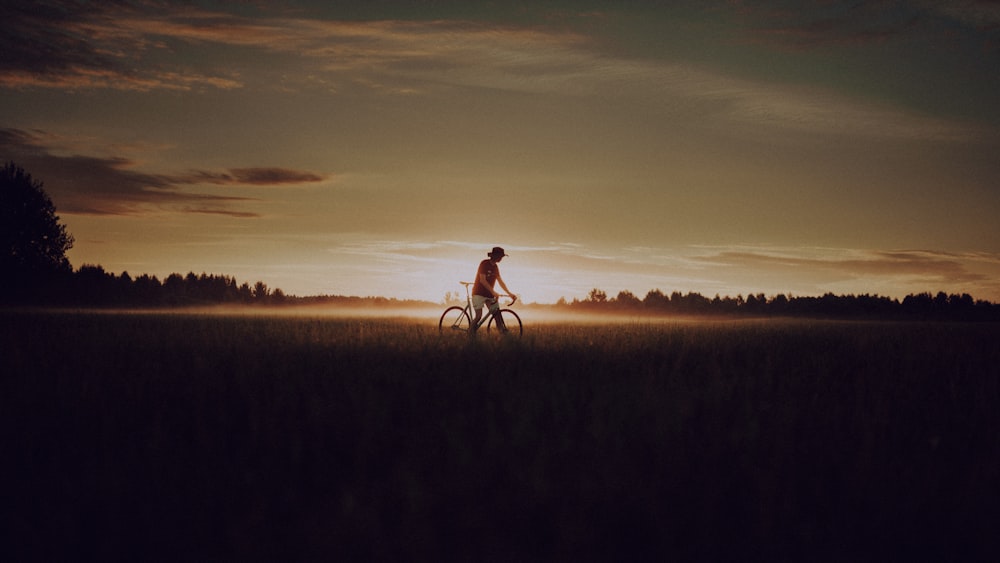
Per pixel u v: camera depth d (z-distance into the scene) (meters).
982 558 3.12
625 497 3.69
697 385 7.05
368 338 12.24
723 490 3.83
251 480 4.00
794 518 3.49
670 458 4.24
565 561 3.14
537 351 10.02
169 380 7.01
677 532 3.35
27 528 3.29
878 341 12.97
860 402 6.02
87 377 6.88
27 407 5.64
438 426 5.11
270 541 3.26
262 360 8.58
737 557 3.15
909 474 3.96
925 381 7.56
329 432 4.96
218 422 5.25
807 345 12.03
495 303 15.62
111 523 3.40
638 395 6.12
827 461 4.29
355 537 3.29
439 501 3.70
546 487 3.79
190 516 3.50
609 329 17.25
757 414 5.46
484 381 6.93
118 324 16.94
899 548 3.21
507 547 3.28
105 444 4.64
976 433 5.11
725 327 20.23
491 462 4.21
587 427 4.95
